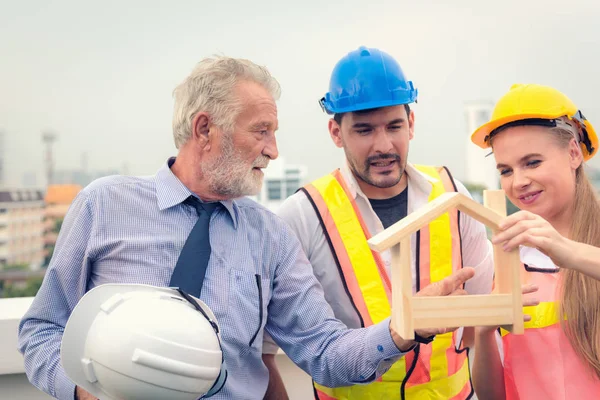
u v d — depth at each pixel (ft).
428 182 5.04
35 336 4.17
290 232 4.66
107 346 3.25
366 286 4.77
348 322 4.82
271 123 4.35
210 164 4.30
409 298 3.37
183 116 4.39
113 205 4.32
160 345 3.22
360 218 4.91
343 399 4.87
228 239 4.42
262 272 4.47
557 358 4.19
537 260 4.45
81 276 4.26
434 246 4.83
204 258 4.24
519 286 3.42
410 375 4.71
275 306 4.57
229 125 4.24
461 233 5.02
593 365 4.06
